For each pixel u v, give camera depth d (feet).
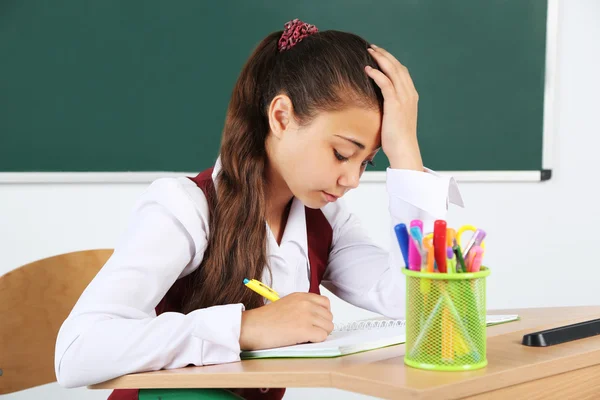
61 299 4.52
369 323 3.80
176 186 3.71
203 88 7.98
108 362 3.00
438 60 8.49
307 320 3.21
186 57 7.92
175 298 3.90
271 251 3.95
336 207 4.64
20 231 7.68
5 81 7.55
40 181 7.66
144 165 7.89
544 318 3.79
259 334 3.11
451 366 2.57
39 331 4.41
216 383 2.77
